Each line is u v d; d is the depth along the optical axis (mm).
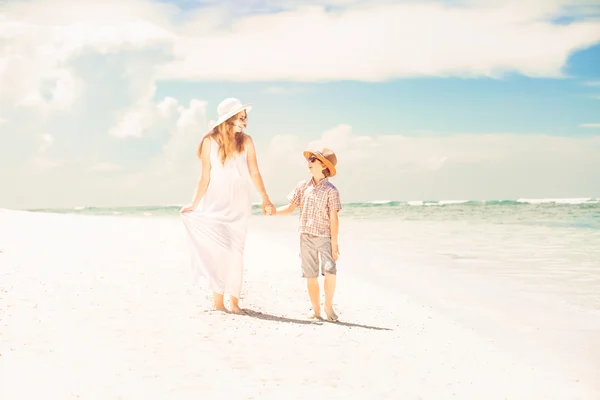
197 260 5023
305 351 3838
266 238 13359
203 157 5090
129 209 80500
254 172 5152
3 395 2855
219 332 4195
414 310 5562
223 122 5023
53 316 4371
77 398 2859
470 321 5145
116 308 4750
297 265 8125
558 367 3836
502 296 6316
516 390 3344
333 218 4969
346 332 4449
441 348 4176
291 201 5234
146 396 2922
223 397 2949
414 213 35375
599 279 7422
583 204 46344
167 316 4590
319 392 3088
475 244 12148
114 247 9031
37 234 10664
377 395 3092
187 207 5148
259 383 3180
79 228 12938
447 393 3203
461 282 7207
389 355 3871
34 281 5621
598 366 3861
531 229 17109
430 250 10945
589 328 4922
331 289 4945
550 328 4922
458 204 60656
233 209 5031
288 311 5246
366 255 10062
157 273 6559
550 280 7367
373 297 6164
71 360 3418
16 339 3758
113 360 3459
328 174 5148
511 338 4582
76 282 5707
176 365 3422
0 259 6965
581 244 12070
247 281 6691
